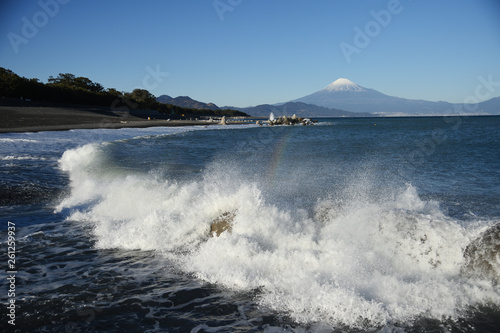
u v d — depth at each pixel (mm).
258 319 3807
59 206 8352
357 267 4711
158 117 93375
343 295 4086
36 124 35625
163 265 5273
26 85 68688
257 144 27781
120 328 3602
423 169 13711
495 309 3879
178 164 14664
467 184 10438
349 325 3682
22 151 17125
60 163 13992
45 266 5180
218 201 6660
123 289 4477
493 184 10336
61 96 75688
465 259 4520
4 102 58844
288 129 60500
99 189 9656
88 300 4184
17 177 11156
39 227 6988
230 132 47438
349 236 5449
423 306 3963
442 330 3564
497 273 4219
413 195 8523
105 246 6055
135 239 6148
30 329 3533
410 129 59844
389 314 3840
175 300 4215
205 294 4367
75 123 41219
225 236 5773
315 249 5320
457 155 18812
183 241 6191
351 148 24031
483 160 16359
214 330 3600
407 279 4508
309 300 4137
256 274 4836
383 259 4914
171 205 7625
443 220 5176
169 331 3578
